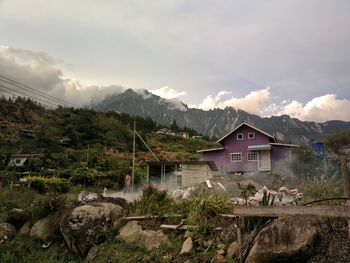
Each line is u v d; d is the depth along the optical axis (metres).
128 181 28.36
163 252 9.53
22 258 11.62
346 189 7.51
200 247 9.15
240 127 34.97
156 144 75.50
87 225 11.31
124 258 9.88
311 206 7.43
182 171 28.31
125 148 65.38
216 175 29.55
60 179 28.66
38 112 85.75
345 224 8.12
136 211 11.86
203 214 10.30
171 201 12.30
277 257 7.44
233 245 8.60
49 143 61.62
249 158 33.94
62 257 11.40
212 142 84.94
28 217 13.95
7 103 82.19
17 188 24.50
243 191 11.27
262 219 8.63
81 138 67.00
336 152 28.00
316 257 7.46
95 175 33.84
